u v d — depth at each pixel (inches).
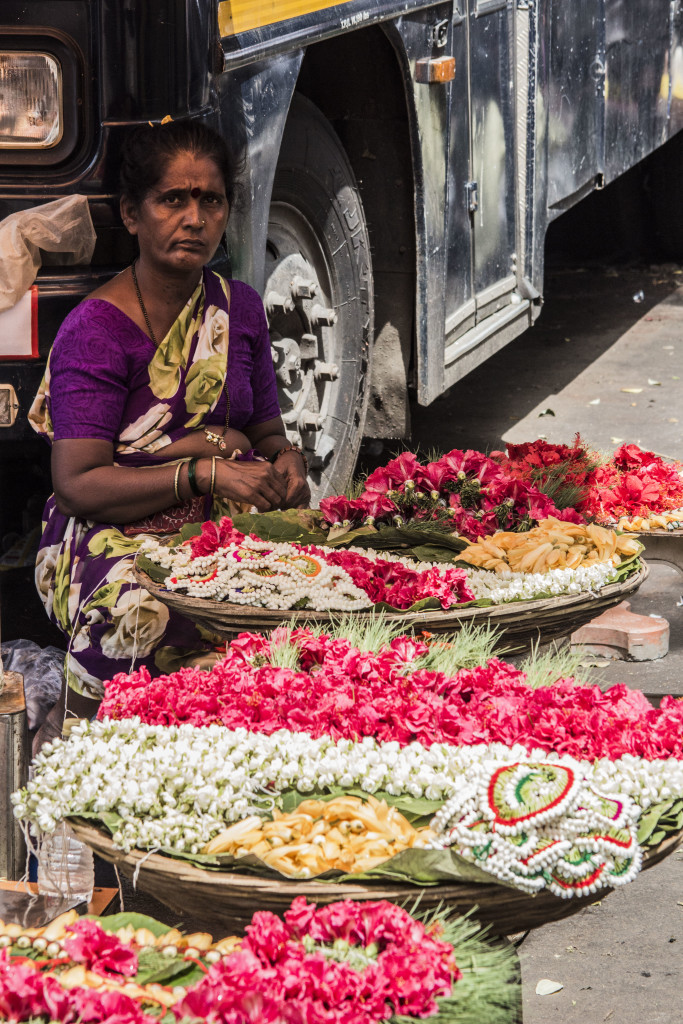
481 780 65.9
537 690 75.2
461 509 106.4
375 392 188.7
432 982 56.3
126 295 107.2
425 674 77.4
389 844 65.0
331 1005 55.2
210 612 91.4
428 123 174.1
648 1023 91.6
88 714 107.4
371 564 95.1
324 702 73.9
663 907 106.7
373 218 179.6
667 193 369.4
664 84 294.5
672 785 67.9
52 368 107.0
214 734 71.9
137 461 109.3
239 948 59.5
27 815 68.4
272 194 155.7
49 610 110.3
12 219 112.9
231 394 113.4
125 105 114.3
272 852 64.2
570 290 358.0
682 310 335.9
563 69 228.2
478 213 196.4
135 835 65.4
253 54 130.6
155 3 113.3
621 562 97.9
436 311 183.3
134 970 60.5
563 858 63.0
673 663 149.3
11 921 81.7
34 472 140.1
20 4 112.1
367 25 154.0
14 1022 56.6
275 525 103.8
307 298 163.9
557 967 98.7
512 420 246.7
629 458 135.8
